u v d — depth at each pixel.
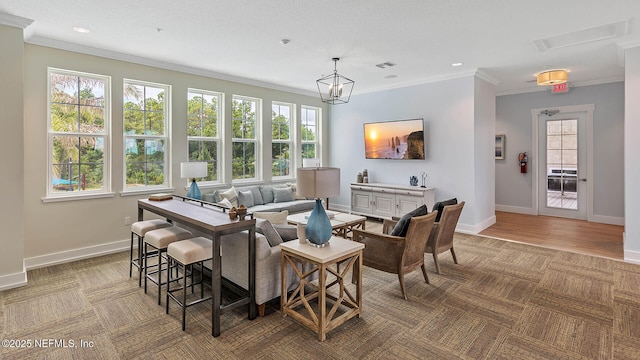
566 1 2.87
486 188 5.79
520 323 2.59
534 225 5.99
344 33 3.62
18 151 3.24
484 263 4.00
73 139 4.07
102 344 2.29
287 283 2.82
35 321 2.59
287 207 5.63
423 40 3.83
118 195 4.37
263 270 2.65
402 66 4.98
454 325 2.56
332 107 7.45
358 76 5.61
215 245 2.39
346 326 2.55
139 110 4.65
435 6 2.96
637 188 3.92
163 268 3.71
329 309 2.83
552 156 6.71
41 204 3.80
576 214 6.50
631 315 2.70
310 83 6.18
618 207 6.00
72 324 2.54
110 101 4.29
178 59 4.60
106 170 4.32
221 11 3.07
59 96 3.97
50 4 2.93
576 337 2.39
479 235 5.32
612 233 5.39
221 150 5.61
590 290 3.19
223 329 2.49
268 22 3.31
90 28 3.46
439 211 3.75
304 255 2.45
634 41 3.82
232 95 5.69
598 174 6.18
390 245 3.09
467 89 5.34
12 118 3.20
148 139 4.73
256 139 6.18
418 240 3.17
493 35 3.68
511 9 3.02
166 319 2.62
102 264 3.88
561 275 3.59
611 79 5.91
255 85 5.98
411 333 2.45
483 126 5.61
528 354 2.20
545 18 3.21
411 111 6.07
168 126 4.91
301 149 6.96
